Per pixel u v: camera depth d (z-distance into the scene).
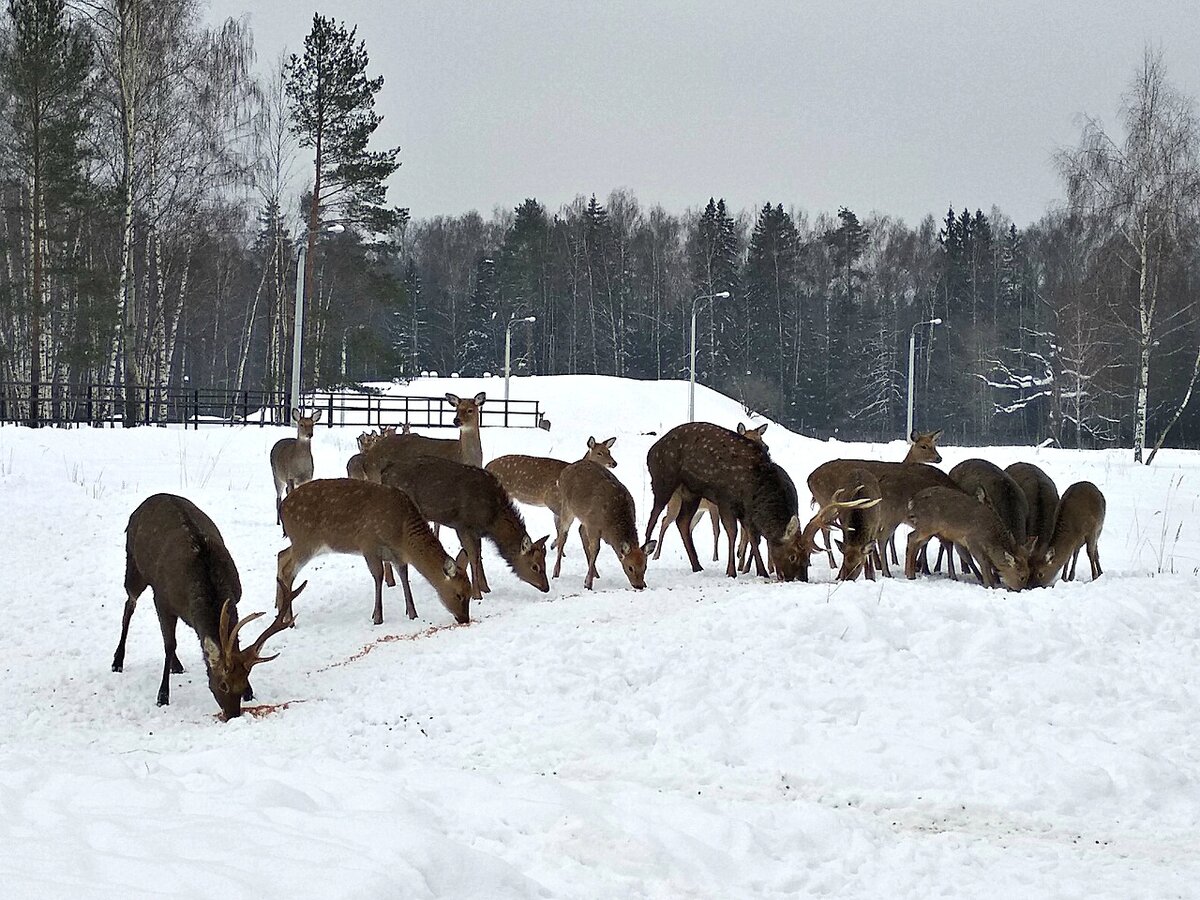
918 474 12.85
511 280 86.06
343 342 46.06
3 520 15.14
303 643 10.07
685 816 5.52
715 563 13.80
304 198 47.16
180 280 47.94
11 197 39.75
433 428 39.97
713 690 7.99
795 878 5.00
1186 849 5.75
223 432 27.88
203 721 8.04
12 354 37.25
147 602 11.90
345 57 43.34
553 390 54.75
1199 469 27.86
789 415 80.75
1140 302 35.59
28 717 8.12
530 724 7.41
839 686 8.03
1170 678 8.27
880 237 95.38
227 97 38.78
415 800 5.43
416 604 11.55
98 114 36.00
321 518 10.73
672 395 53.88
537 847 5.03
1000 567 11.44
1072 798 6.43
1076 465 27.89
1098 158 37.56
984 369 77.06
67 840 4.34
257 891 3.88
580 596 11.18
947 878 5.14
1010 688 8.05
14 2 33.03
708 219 89.19
